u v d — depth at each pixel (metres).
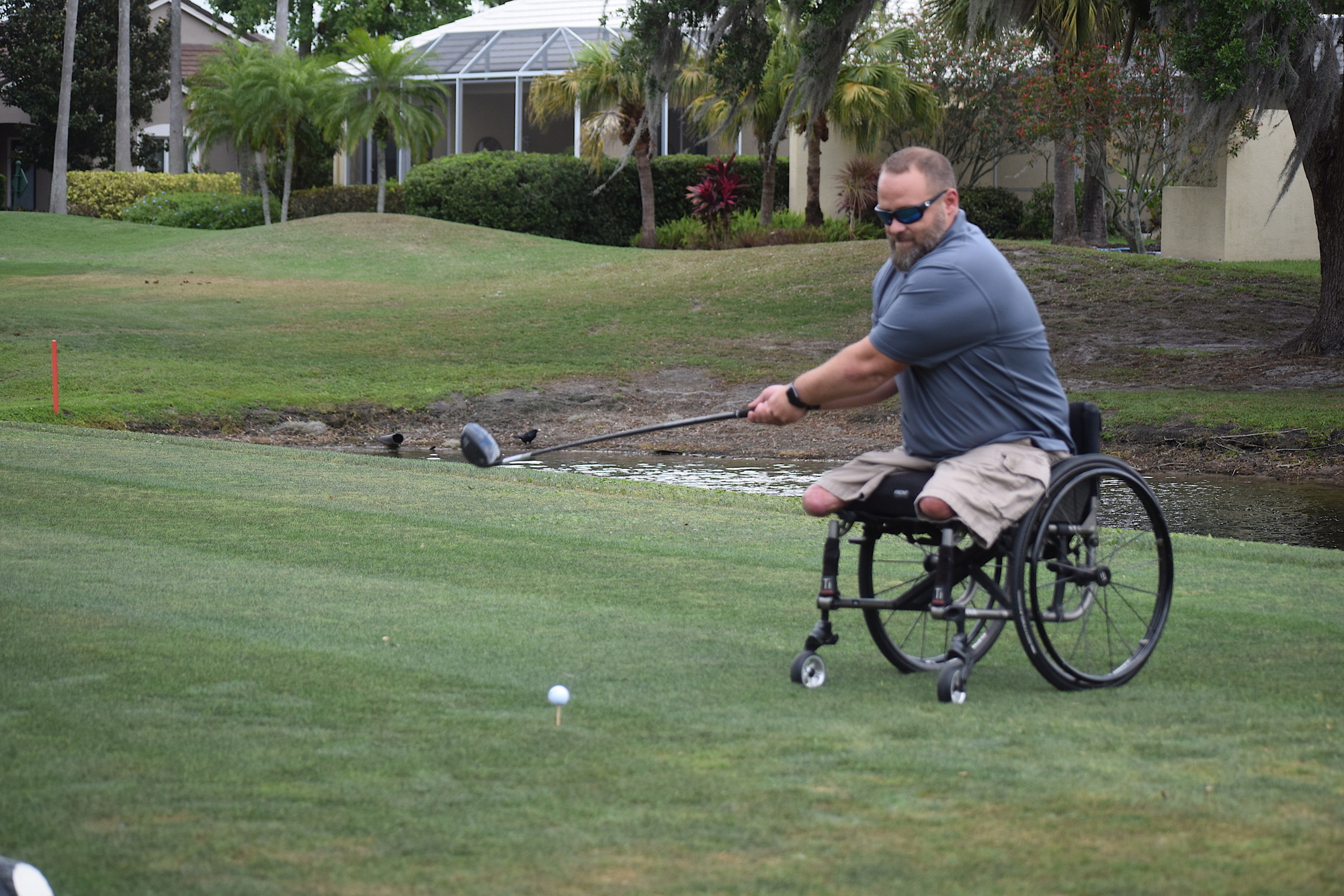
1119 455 21.17
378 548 9.93
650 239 53.97
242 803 4.51
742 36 28.94
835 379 6.07
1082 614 6.34
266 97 56.12
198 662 6.45
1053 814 4.44
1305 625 7.55
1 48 70.50
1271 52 22.22
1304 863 4.02
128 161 63.44
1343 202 26.84
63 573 8.72
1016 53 47.91
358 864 4.01
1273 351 27.98
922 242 6.01
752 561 9.59
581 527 11.10
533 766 4.93
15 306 34.44
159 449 16.75
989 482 5.86
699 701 5.87
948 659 6.02
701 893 3.82
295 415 25.42
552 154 57.56
